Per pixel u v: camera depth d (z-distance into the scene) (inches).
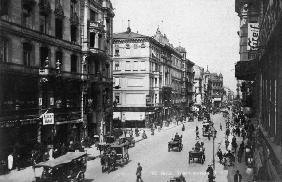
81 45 1866.4
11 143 1252.5
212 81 7731.3
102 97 2127.2
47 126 1498.5
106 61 2213.3
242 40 1731.1
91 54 1919.3
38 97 1422.2
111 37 2298.2
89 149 1658.5
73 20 1770.4
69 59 1731.1
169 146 1637.6
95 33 1946.4
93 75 1975.9
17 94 1290.6
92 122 2032.5
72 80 1711.4
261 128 1072.8
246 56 1723.7
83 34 1878.7
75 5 1812.3
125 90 2925.7
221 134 2397.9
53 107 1518.2
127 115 2898.6
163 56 3427.7
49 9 1529.3
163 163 1348.4
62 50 1656.0
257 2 1321.4
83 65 1876.2
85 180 1058.1
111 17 2288.4
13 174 1100.5
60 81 1568.7
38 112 1417.3
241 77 1779.0
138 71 2906.0
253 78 1818.4
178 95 4220.0
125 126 2896.2
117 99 2940.5
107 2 2204.7
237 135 2251.5
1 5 1195.3
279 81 679.7
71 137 1675.7
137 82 2906.0
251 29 1302.9
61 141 1641.2
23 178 1047.6
